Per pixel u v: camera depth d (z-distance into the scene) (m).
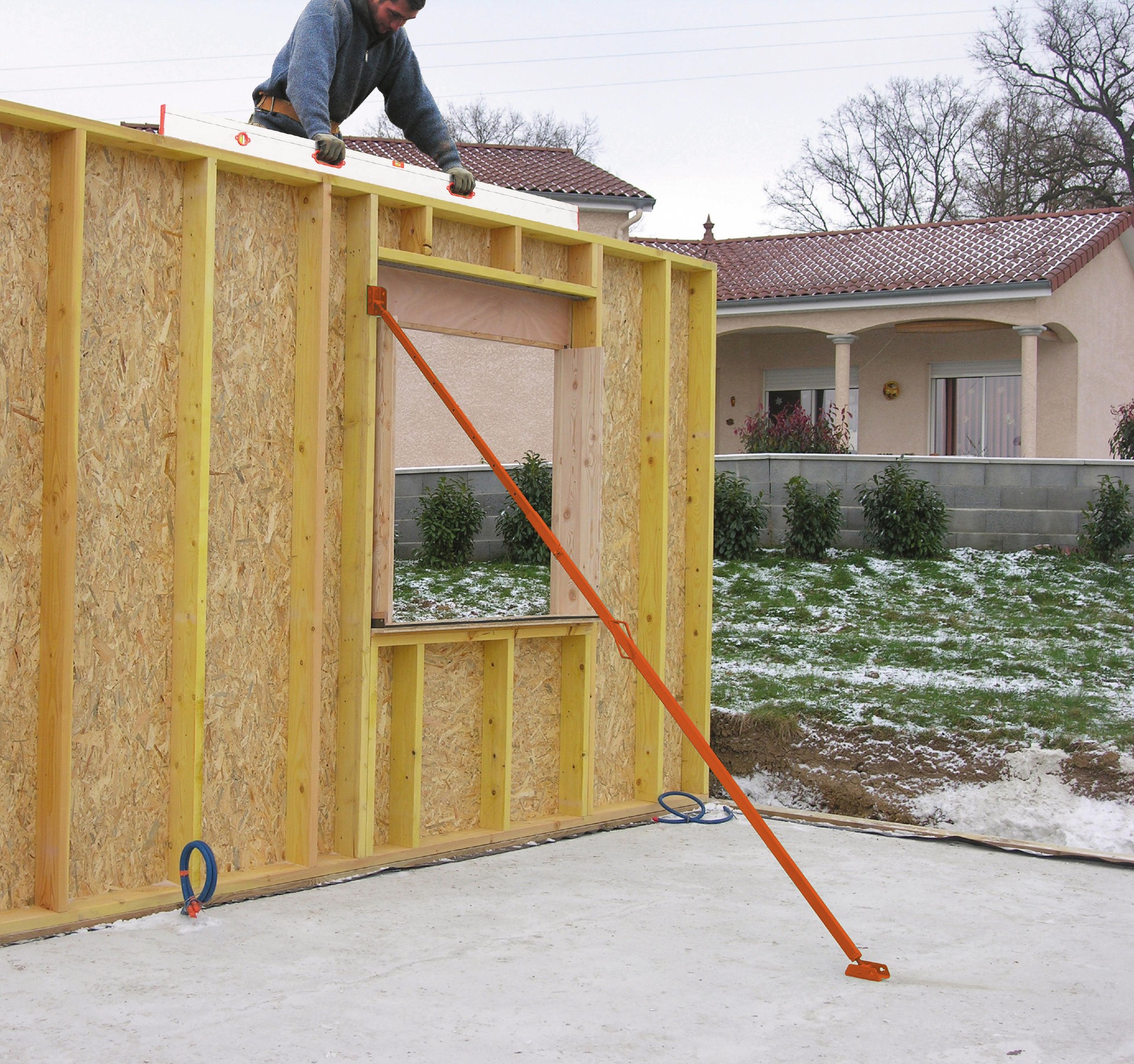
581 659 6.14
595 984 3.72
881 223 37.91
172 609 4.62
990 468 14.56
